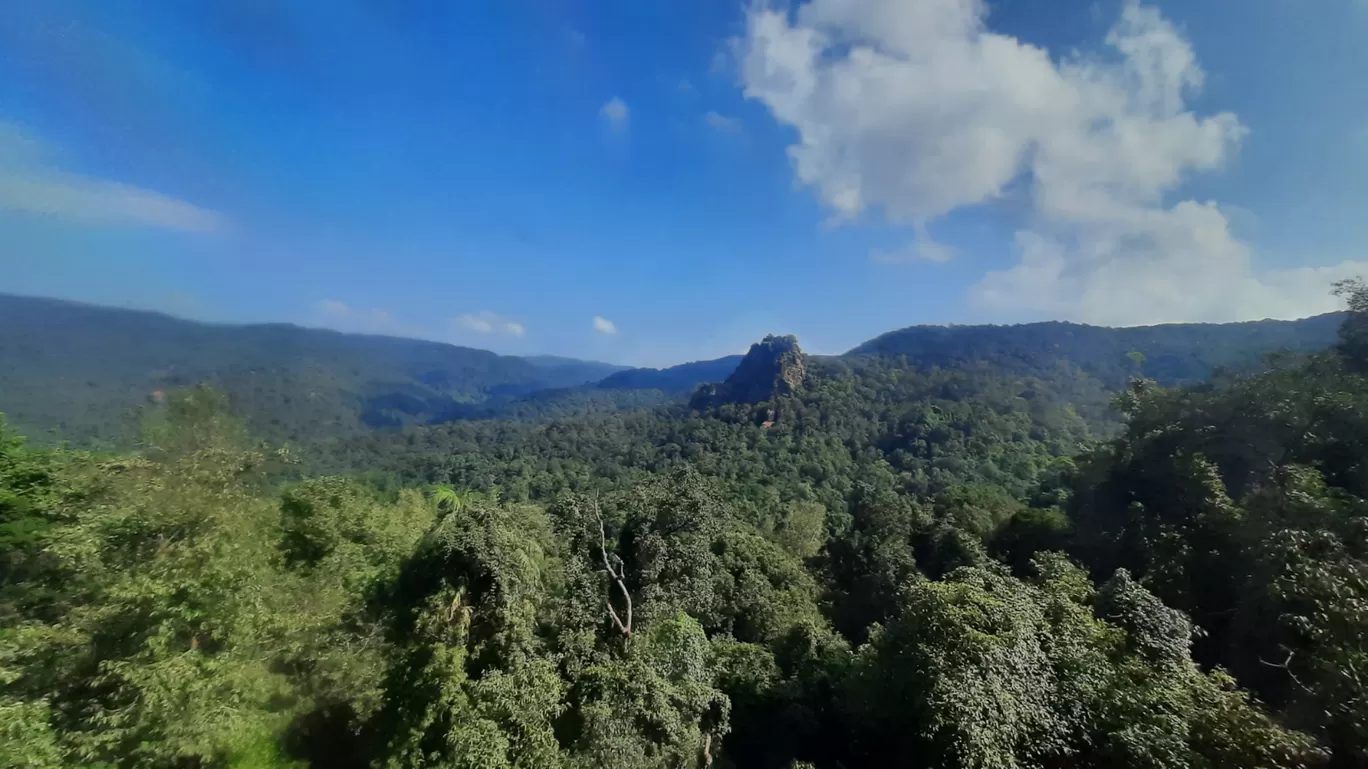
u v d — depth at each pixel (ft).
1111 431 279.28
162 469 45.14
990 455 263.29
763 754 58.08
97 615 39.14
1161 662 41.47
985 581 48.06
